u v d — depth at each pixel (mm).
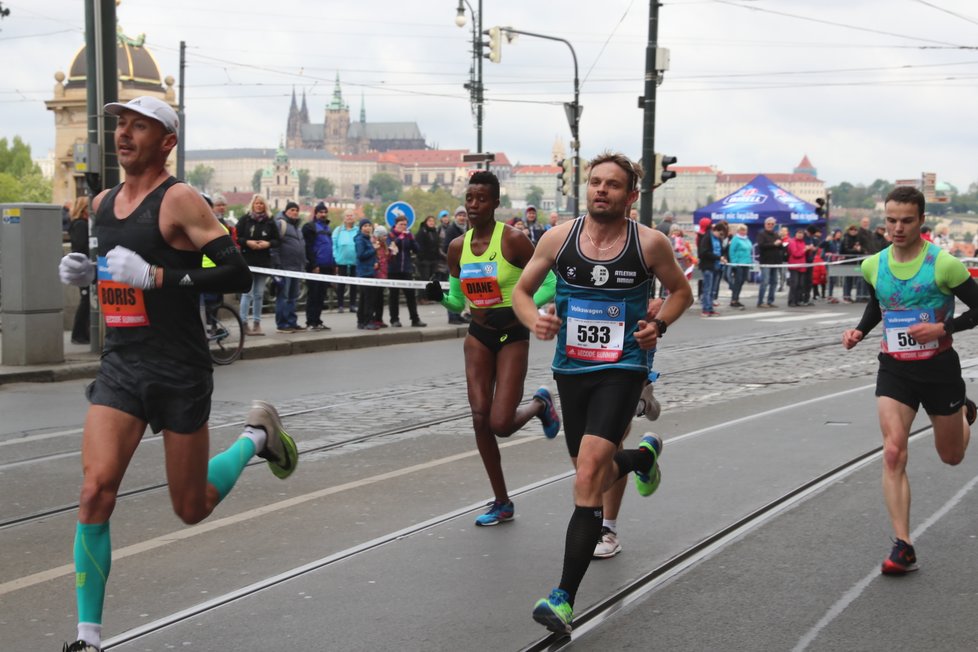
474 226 10109
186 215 6543
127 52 75812
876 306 9234
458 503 10891
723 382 20547
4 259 20641
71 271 6734
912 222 8680
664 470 12344
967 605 7859
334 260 35906
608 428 7375
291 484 11766
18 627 7344
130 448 6555
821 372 22125
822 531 9781
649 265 7613
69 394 18609
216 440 14477
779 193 55969
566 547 7121
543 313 7742
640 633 7266
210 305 23062
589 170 7668
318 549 9242
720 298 48469
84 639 6262
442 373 22109
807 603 7875
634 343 7613
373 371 22438
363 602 7859
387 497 11141
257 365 23453
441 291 10422
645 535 9641
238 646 6992
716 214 56156
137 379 6520
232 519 10234
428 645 7023
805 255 43312
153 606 7770
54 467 12648
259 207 26719
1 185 176875
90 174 22438
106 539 6414
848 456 13109
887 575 8539
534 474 12242
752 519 10234
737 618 7562
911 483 11711
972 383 20094
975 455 13227
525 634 7230
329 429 15305
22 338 20578
